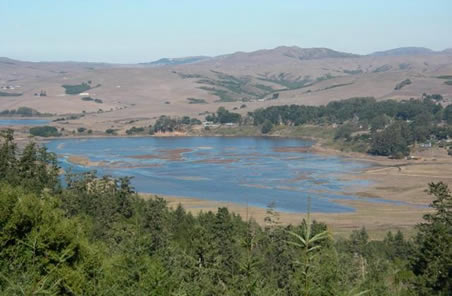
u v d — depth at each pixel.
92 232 47.72
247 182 134.50
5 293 15.76
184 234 59.28
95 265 22.17
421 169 155.50
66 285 20.03
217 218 62.16
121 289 18.97
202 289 20.88
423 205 112.88
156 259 20.66
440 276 33.62
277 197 117.75
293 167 159.50
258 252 34.06
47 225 22.64
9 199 22.75
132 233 33.28
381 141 187.12
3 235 21.75
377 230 90.38
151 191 123.19
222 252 38.22
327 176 144.62
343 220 98.75
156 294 18.36
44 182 68.62
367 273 23.88
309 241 14.29
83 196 69.94
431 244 39.22
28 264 20.52
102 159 176.00
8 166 68.00
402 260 49.00
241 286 18.66
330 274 17.80
